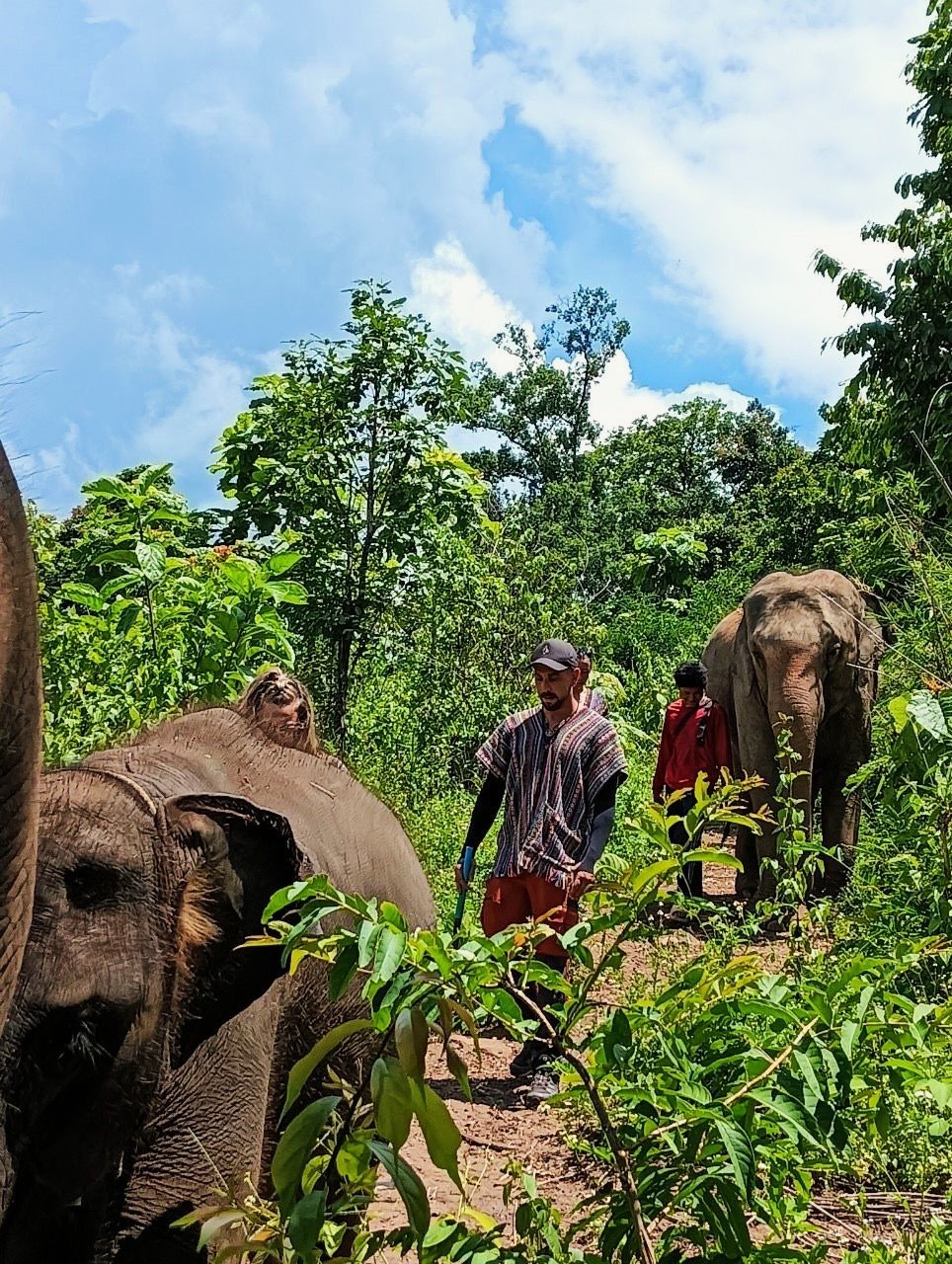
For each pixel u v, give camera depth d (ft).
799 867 26.30
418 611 36.32
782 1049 8.57
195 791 9.62
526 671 38.88
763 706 34.06
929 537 36.37
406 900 13.42
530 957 8.34
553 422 161.58
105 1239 8.18
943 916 16.76
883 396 47.62
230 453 34.83
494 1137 16.83
